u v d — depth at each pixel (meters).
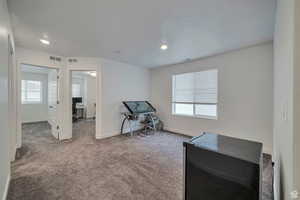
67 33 2.69
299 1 0.75
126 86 5.05
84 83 8.48
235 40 3.00
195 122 4.52
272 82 3.11
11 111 2.78
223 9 1.95
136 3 1.83
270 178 2.27
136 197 1.85
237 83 3.61
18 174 2.35
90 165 2.67
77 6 1.89
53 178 2.24
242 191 1.02
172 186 2.07
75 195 1.87
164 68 5.40
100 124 4.36
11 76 2.74
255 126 3.35
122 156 3.09
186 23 2.33
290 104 0.84
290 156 0.83
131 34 2.73
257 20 2.23
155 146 3.71
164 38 2.91
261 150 1.18
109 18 2.18
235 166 1.05
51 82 4.91
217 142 1.36
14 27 2.46
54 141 4.06
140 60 4.59
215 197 1.13
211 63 4.12
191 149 1.27
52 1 1.79
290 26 0.84
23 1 1.79
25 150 3.38
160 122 5.47
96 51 3.73
